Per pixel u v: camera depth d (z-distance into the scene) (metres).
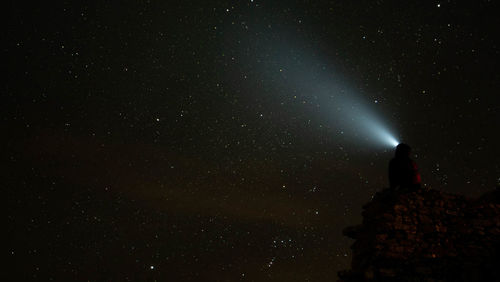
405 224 11.95
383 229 11.91
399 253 11.68
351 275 11.91
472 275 11.05
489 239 11.94
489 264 10.98
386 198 12.69
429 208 12.18
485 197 12.63
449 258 11.66
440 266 11.47
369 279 11.33
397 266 11.52
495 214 12.22
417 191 12.42
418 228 11.94
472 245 11.87
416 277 11.30
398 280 11.29
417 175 12.90
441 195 12.38
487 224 12.09
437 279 11.28
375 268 11.54
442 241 11.85
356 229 12.99
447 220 12.11
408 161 13.07
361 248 12.58
